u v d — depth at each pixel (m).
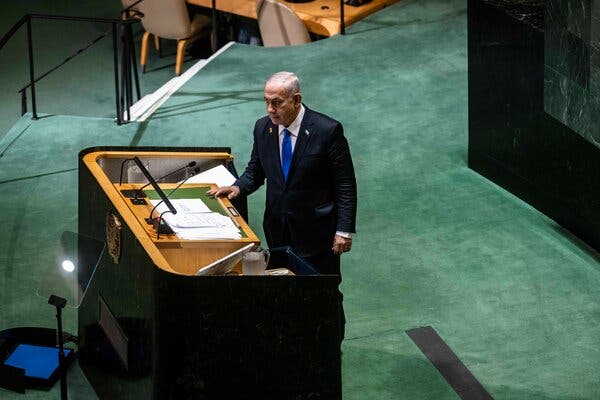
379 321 25.48
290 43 39.69
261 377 19.28
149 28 42.94
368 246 28.23
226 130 33.91
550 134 28.44
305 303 18.89
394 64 37.28
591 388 23.44
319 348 19.17
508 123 29.72
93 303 22.53
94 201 21.98
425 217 29.42
